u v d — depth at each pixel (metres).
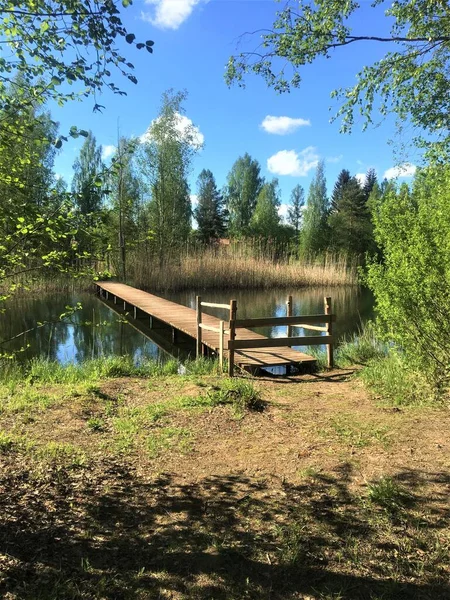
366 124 6.57
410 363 5.59
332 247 43.28
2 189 3.60
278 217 55.03
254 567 2.42
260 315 17.23
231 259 28.28
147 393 6.03
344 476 3.38
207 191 64.81
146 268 25.66
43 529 2.75
